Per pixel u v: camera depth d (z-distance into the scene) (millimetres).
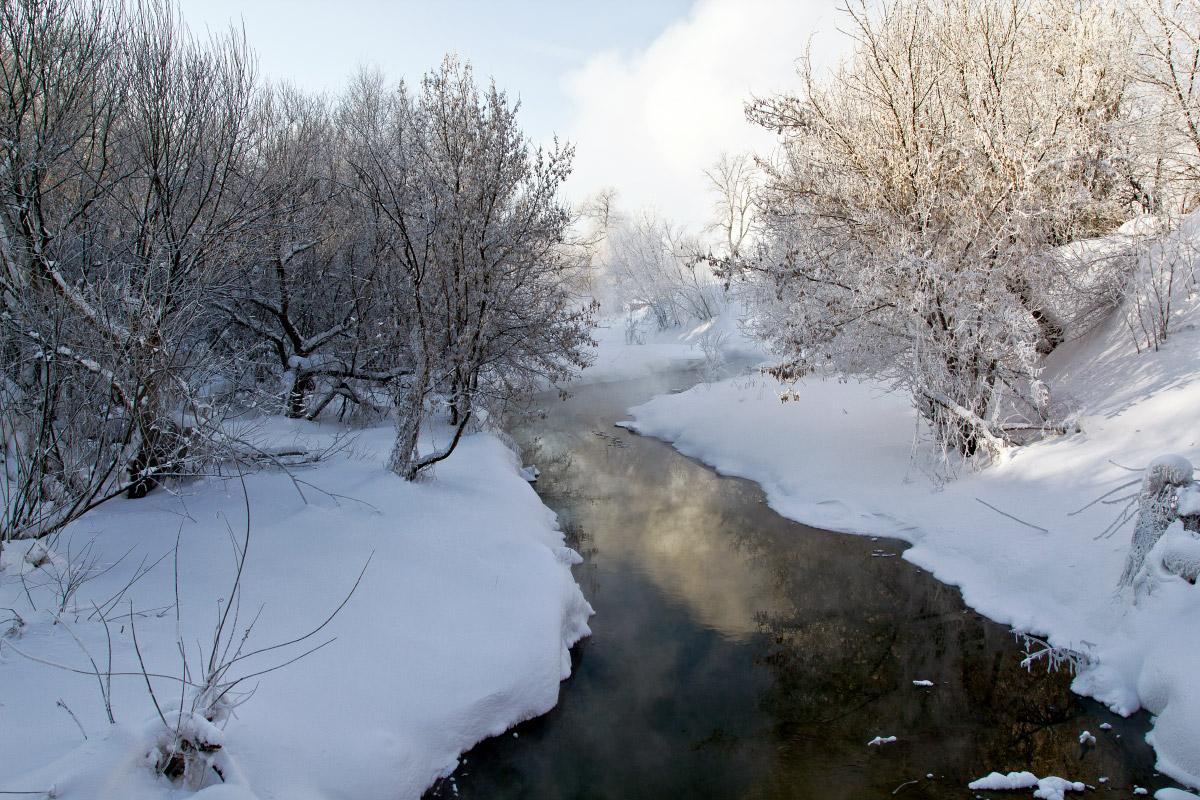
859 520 9312
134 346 6172
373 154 9273
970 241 8977
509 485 9188
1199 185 11516
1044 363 10906
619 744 4965
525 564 6527
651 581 7965
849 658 6156
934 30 9469
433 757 4492
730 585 7797
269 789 3445
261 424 8820
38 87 6758
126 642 4176
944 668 5891
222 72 9062
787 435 12805
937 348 9102
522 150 9180
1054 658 5727
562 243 11703
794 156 10516
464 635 5332
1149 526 5629
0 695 3504
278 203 10859
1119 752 4645
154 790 3027
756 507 10578
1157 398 8156
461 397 8594
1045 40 9742
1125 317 9883
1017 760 4656
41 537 5379
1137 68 11203
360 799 3820
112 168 7754
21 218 6219
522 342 11523
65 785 2801
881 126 9602
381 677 4641
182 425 6828
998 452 9000
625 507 10789
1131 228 9969
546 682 5359
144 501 6871
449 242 8391
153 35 7867
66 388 6102
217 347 11742
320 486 7617
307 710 4109
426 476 8461
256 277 12031
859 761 4742
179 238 7340
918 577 7656
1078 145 8672
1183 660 4824
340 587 5418
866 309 9688
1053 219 9055
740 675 5926
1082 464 7898
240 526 6266
